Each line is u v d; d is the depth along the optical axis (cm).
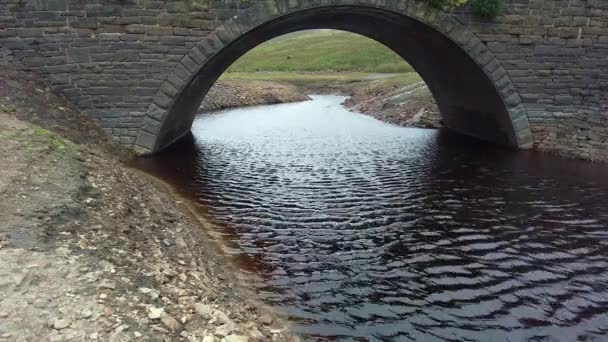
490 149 2697
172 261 1023
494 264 1206
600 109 2456
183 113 2941
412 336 894
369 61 8738
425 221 1525
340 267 1188
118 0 2033
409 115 4072
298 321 931
